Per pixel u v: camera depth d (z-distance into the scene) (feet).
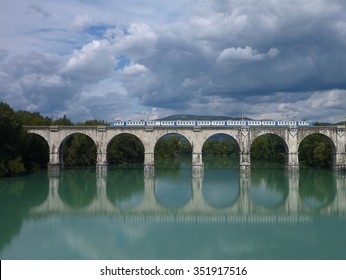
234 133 352.69
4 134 302.86
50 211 181.78
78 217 167.94
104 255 114.11
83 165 427.74
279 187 261.85
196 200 212.64
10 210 183.32
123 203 203.72
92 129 355.97
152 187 262.26
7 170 306.96
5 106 319.27
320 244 126.82
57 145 356.59
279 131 352.28
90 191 244.01
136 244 125.80
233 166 459.73
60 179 300.61
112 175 334.24
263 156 536.42
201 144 353.31
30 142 353.31
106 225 152.15
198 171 350.84
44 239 130.72
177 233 140.26
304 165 448.24
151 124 363.35
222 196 226.17
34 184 270.87
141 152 549.13
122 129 355.97
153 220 162.30
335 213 177.88
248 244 126.72
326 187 261.24
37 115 442.09
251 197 222.89
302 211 183.32
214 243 127.75
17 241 127.95
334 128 353.31
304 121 362.12
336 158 354.33
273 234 139.33
